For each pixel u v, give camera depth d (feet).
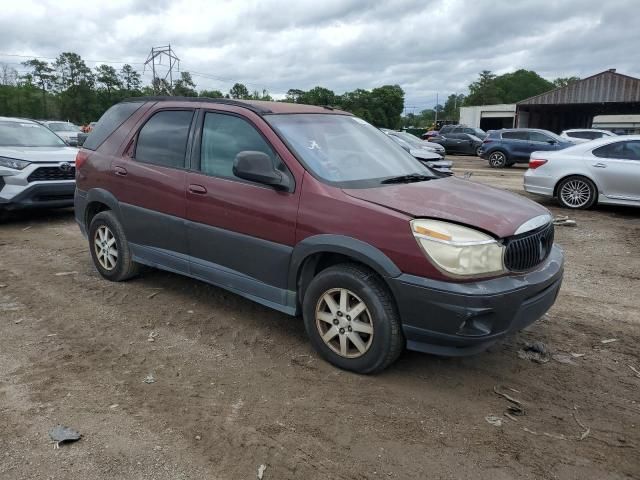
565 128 174.81
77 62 305.32
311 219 12.41
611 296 18.28
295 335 14.57
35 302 16.79
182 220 15.29
